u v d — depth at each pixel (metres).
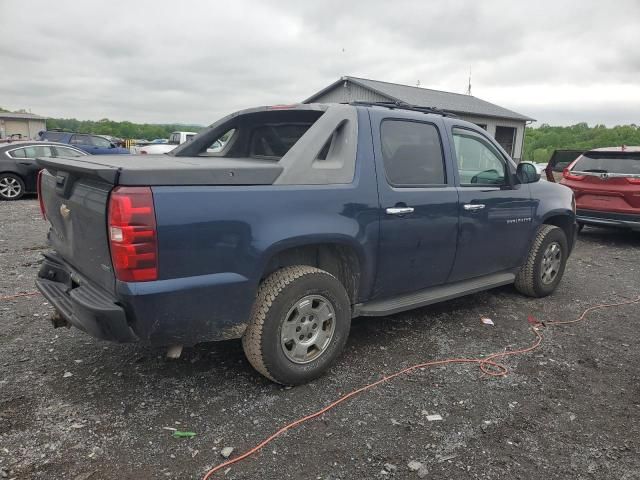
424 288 4.30
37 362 3.64
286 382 3.35
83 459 2.60
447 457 2.72
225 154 4.71
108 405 3.11
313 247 3.58
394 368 3.73
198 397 3.24
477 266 4.66
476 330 4.54
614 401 3.35
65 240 3.37
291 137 4.13
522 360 3.95
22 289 5.27
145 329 2.77
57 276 3.60
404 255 3.90
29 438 2.75
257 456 2.68
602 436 2.95
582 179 9.04
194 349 3.95
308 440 2.83
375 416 3.09
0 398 3.14
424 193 3.97
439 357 3.95
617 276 6.73
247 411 3.10
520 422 3.07
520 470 2.63
